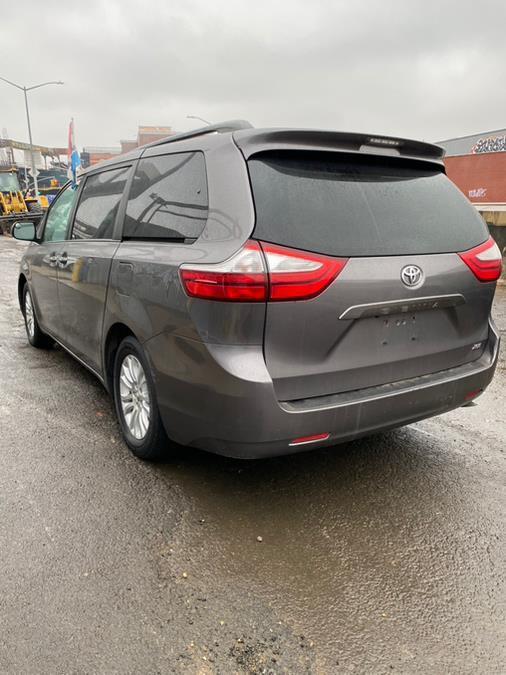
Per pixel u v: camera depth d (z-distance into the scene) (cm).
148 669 186
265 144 252
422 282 270
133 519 269
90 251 365
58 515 271
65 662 187
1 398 424
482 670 191
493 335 321
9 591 218
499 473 329
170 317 265
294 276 235
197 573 233
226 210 247
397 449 357
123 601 216
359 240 256
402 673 188
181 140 319
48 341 564
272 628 206
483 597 226
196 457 333
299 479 313
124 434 341
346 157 272
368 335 263
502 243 1420
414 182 292
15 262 1447
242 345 238
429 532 268
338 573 237
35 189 4000
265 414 240
